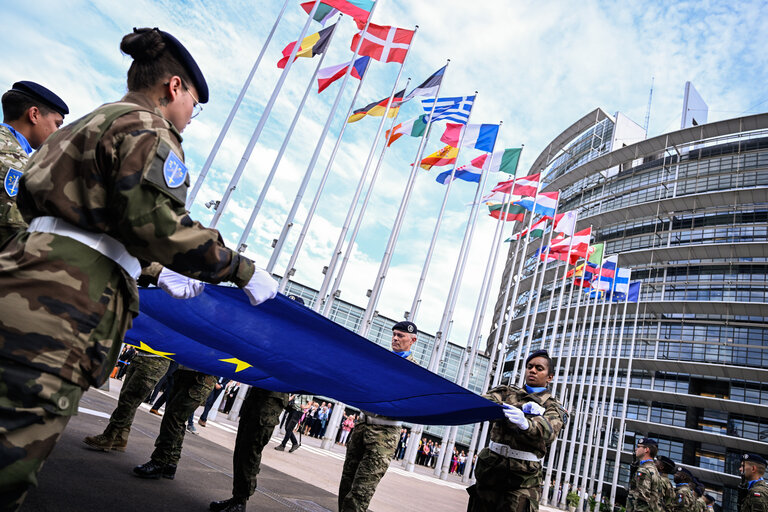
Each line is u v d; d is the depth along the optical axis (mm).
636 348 55250
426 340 55000
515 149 22734
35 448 1311
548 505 34500
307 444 18188
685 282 54250
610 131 65188
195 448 7164
